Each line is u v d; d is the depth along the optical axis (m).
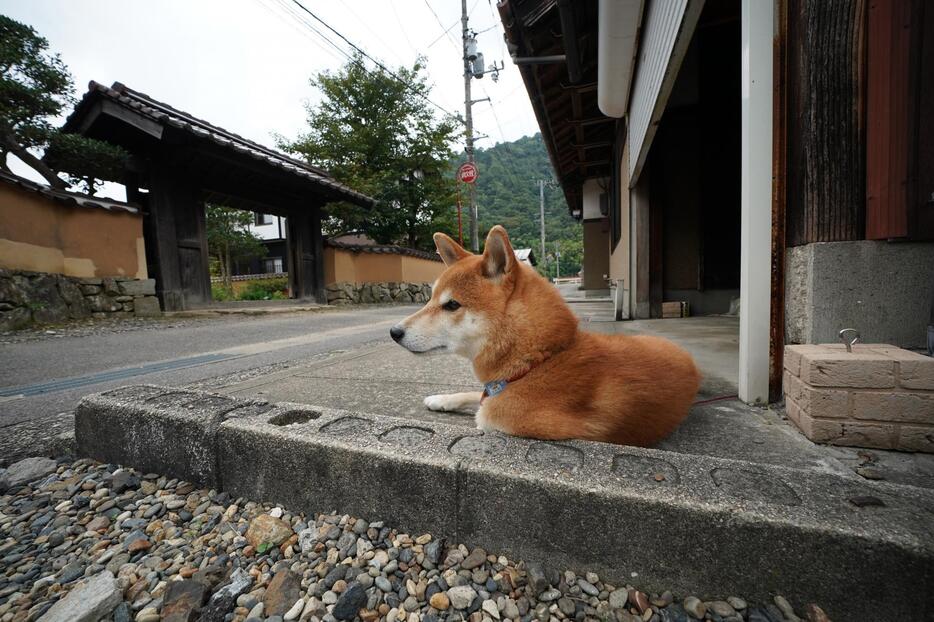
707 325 5.27
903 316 1.79
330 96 16.61
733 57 6.07
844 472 1.40
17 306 6.09
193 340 5.64
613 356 1.71
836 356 1.59
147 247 8.37
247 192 10.03
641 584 1.12
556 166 11.27
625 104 5.84
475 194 17.75
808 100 1.84
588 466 1.27
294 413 1.86
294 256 11.65
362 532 1.43
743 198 2.07
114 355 4.55
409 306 12.96
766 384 2.10
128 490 1.83
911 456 1.49
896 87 1.68
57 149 7.76
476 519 1.29
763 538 1.00
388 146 17.11
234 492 1.73
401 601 1.15
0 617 1.14
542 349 1.69
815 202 1.86
